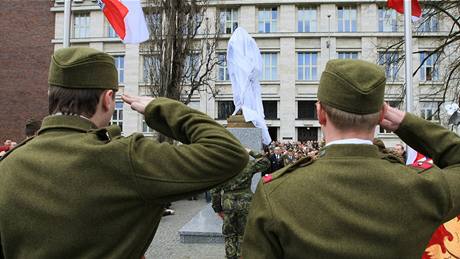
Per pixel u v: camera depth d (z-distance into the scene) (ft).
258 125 29.50
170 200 5.02
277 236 4.76
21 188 4.90
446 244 7.16
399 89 87.20
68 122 5.31
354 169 4.89
